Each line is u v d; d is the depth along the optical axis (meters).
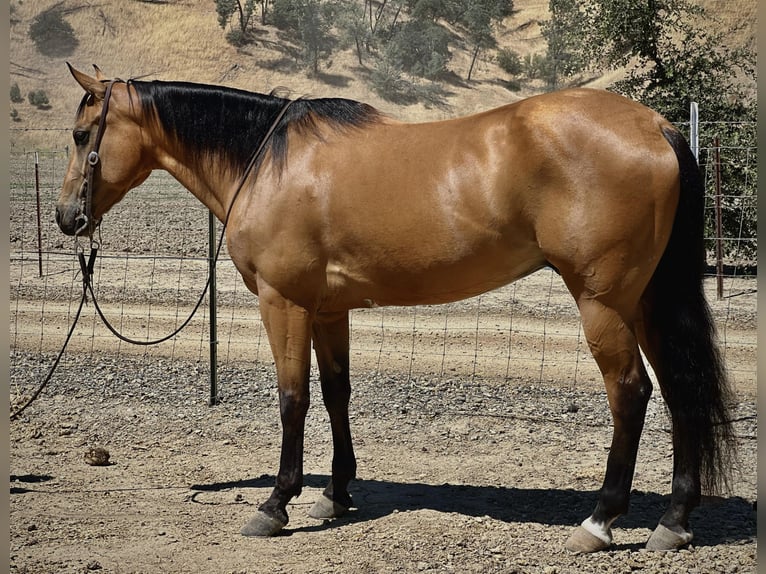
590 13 17.08
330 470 6.14
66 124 53.44
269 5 65.38
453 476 5.84
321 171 4.68
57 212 5.36
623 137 4.17
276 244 4.75
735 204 13.73
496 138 4.36
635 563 4.32
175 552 4.62
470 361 9.05
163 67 60.38
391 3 67.12
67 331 10.26
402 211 4.50
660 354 4.46
